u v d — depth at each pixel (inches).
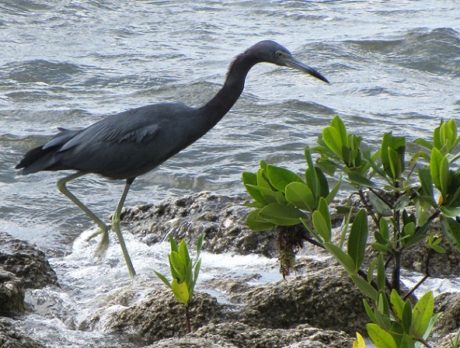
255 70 963.3
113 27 1119.0
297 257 475.2
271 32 1131.3
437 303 399.5
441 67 986.7
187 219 530.0
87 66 953.5
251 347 348.8
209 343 336.8
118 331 395.9
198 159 711.1
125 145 492.1
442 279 453.4
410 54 1015.0
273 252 497.0
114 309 411.2
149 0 1243.2
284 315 398.3
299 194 312.2
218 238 509.0
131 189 659.4
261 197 331.0
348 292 399.5
